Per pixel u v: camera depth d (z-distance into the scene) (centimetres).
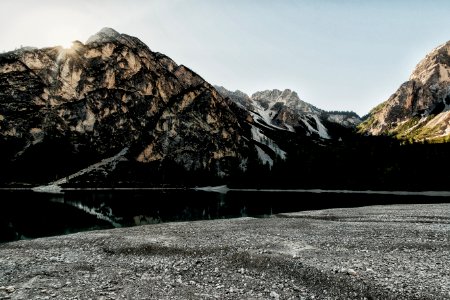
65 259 2359
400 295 1502
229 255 2305
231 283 1770
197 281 1806
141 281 1795
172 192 14338
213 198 11075
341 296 1563
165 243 2761
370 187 14638
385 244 2645
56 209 6775
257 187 17188
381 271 1845
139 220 5459
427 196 11412
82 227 4669
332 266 1944
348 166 16350
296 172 17138
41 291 1603
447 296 1478
